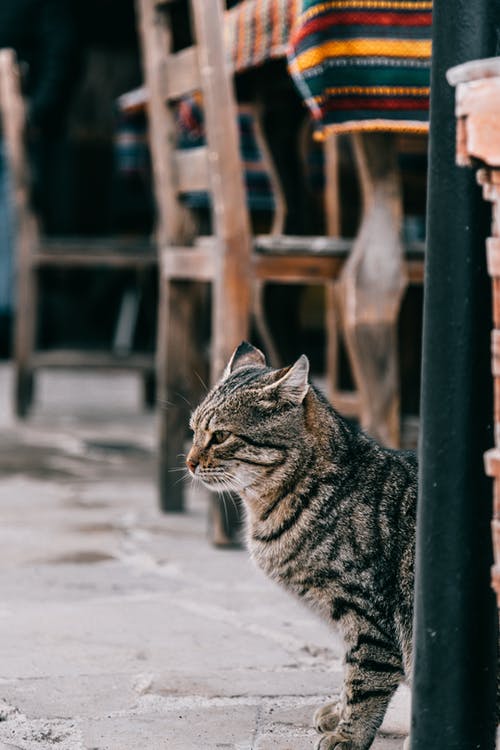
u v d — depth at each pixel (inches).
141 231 499.5
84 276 495.2
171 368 215.2
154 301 389.1
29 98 381.7
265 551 122.3
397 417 181.5
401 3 156.3
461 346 88.6
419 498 91.3
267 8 178.5
